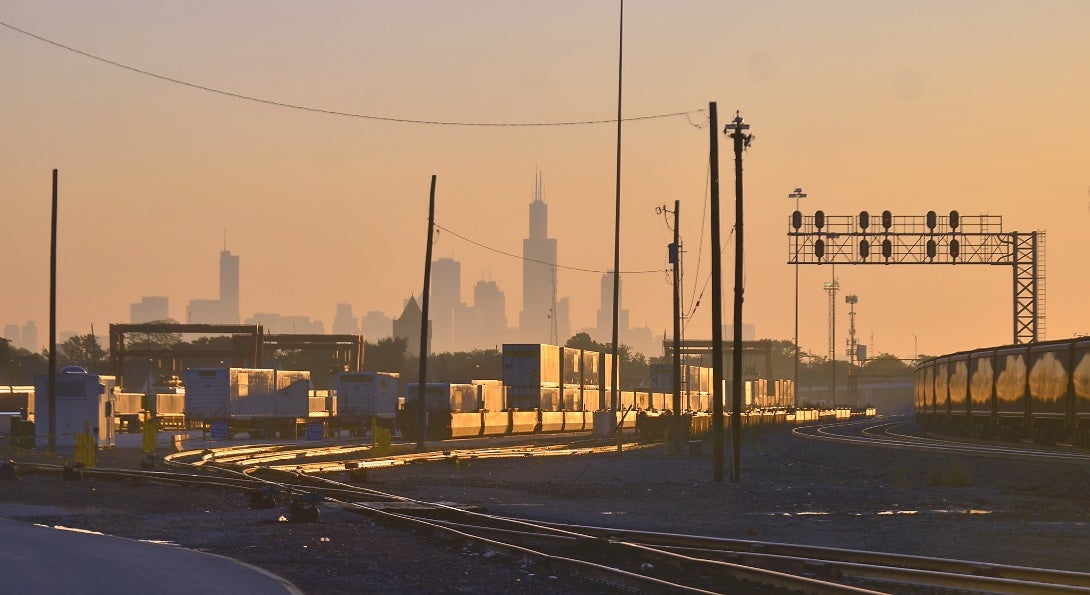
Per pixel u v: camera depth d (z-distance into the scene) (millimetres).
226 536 37531
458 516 43156
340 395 136875
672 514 48469
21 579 26641
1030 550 35406
